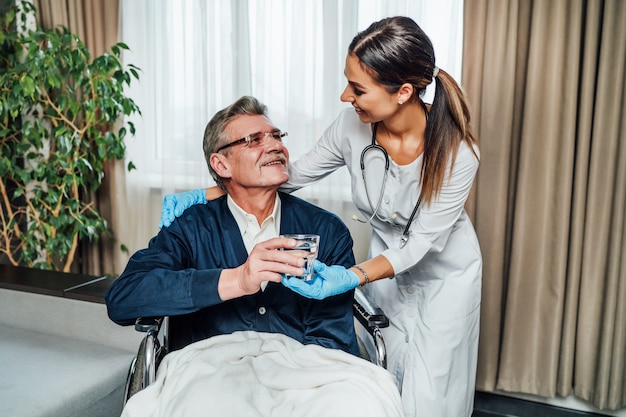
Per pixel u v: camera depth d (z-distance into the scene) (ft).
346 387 3.22
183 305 3.56
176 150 8.52
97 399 4.77
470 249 5.05
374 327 3.75
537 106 6.12
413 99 4.22
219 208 4.26
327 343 3.96
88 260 9.29
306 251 3.39
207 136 4.15
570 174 6.07
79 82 7.73
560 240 6.18
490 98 6.31
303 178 5.14
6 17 8.42
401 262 4.29
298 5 7.38
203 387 3.08
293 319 4.06
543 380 6.49
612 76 5.74
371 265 4.14
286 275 3.50
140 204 8.89
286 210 4.39
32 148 9.12
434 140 4.14
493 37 6.22
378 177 4.72
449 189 4.30
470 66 6.40
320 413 3.10
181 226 4.14
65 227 8.66
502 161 6.31
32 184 9.21
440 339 4.91
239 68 7.93
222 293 3.53
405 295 5.22
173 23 8.25
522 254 6.39
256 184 3.98
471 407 5.40
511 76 6.17
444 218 4.40
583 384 6.31
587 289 6.15
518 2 6.13
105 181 9.08
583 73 5.90
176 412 2.99
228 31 7.97
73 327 5.65
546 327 6.41
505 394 6.98
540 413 6.82
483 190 6.48
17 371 4.85
